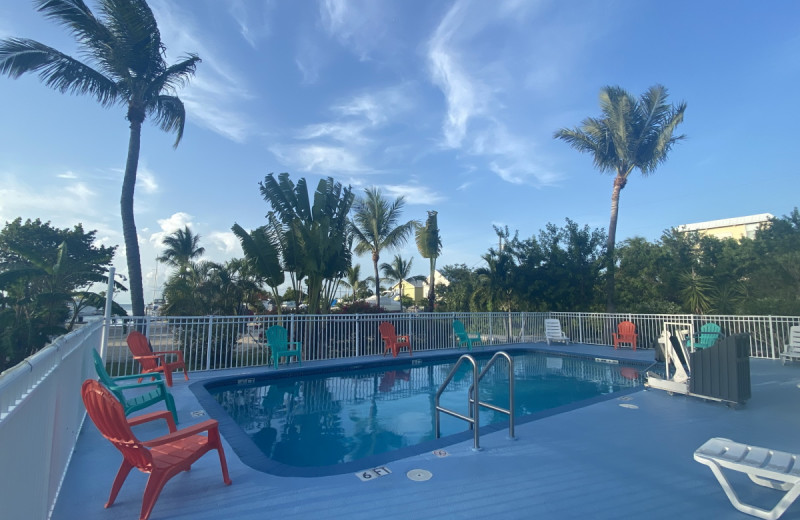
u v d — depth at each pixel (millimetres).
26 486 2131
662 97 19000
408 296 47562
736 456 3123
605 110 19750
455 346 14453
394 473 3605
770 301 15016
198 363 10711
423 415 7000
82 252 22016
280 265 12891
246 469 3705
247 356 10031
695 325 12828
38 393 2375
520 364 12391
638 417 5520
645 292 18141
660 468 3771
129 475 3629
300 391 8719
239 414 7012
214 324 9953
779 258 16469
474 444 4289
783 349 11070
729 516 2904
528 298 19203
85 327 5199
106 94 12227
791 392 7062
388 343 11922
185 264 22656
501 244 20406
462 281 25500
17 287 12969
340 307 16812
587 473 3641
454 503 3066
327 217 13281
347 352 11773
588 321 15766
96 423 2898
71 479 3537
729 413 5758
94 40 11523
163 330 9203
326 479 3484
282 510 2963
